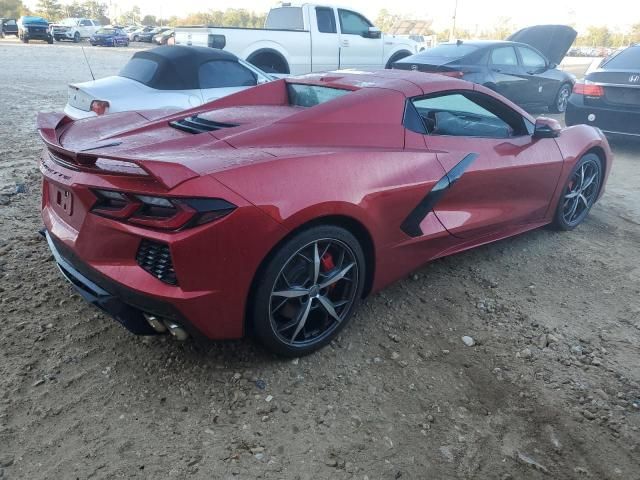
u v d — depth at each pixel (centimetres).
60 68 1894
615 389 274
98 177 235
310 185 252
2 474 204
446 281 373
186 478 208
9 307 307
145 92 613
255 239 234
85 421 231
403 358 288
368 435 235
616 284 387
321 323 287
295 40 1018
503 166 365
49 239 292
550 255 427
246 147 273
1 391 244
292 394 255
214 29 919
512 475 221
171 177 216
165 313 234
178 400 247
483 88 376
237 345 285
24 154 657
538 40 1321
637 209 554
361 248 286
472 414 252
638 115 728
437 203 324
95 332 291
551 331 321
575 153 436
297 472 214
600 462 231
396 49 1207
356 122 306
